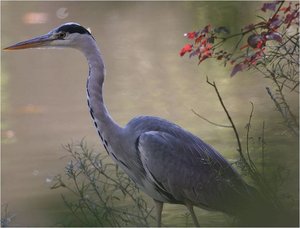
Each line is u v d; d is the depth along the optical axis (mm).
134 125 10000
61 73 20625
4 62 22078
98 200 10961
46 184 12180
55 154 13805
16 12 28328
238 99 16688
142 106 16781
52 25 25812
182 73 19578
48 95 18359
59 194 11594
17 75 20500
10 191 11945
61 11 28391
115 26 25625
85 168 9836
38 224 10281
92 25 25969
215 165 9727
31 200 11453
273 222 9078
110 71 20094
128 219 9625
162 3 29797
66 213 10641
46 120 16203
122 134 9984
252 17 24047
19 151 14125
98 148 13922
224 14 25391
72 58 22531
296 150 12156
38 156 13758
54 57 22734
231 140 13672
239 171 11445
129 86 18547
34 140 14773
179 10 27750
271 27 9125
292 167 10984
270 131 13711
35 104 17562
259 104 16031
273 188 9750
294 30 11414
